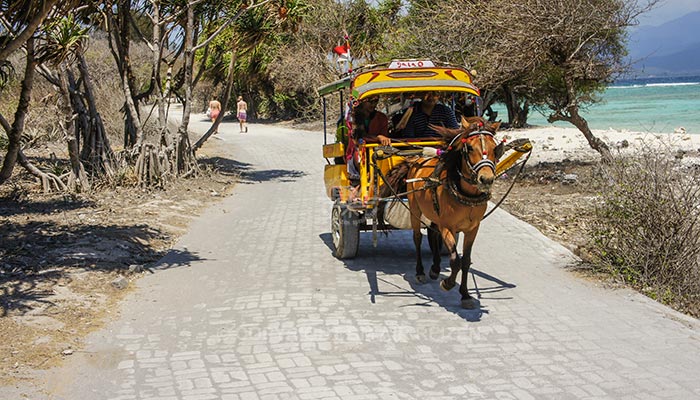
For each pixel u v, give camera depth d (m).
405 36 22.67
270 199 15.30
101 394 5.57
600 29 15.29
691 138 22.08
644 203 8.80
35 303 7.45
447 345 6.64
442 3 19.06
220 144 28.50
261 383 5.79
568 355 6.36
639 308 7.71
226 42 20.72
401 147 8.87
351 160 9.28
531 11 15.04
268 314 7.54
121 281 8.37
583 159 19.12
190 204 14.16
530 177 17.06
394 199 8.27
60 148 20.55
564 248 10.30
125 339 6.80
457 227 7.37
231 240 11.18
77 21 13.41
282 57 36.84
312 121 39.38
